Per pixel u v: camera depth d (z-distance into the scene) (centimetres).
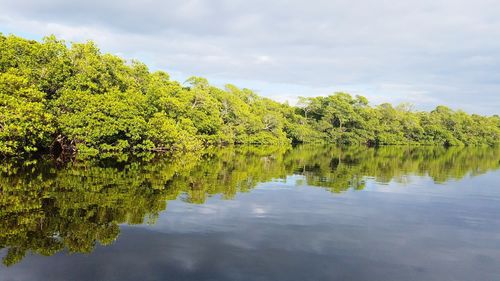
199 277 995
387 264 1167
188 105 5691
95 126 3269
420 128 11181
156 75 6022
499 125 13712
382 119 11275
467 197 2358
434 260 1226
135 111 3700
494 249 1362
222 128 6788
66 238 1224
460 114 12756
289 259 1161
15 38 3209
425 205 2067
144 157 3688
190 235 1333
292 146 8225
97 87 3684
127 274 987
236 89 8938
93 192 1888
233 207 1800
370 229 1538
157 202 1788
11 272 963
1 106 2464
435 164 4703
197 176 2697
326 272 1077
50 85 3328
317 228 1512
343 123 10512
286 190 2339
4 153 2703
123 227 1373
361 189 2494
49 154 3198
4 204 1567
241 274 1030
